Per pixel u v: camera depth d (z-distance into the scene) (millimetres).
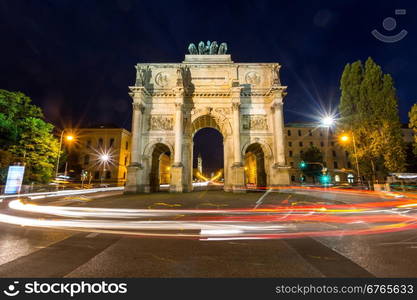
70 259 5680
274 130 33719
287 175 31406
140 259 5684
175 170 31000
